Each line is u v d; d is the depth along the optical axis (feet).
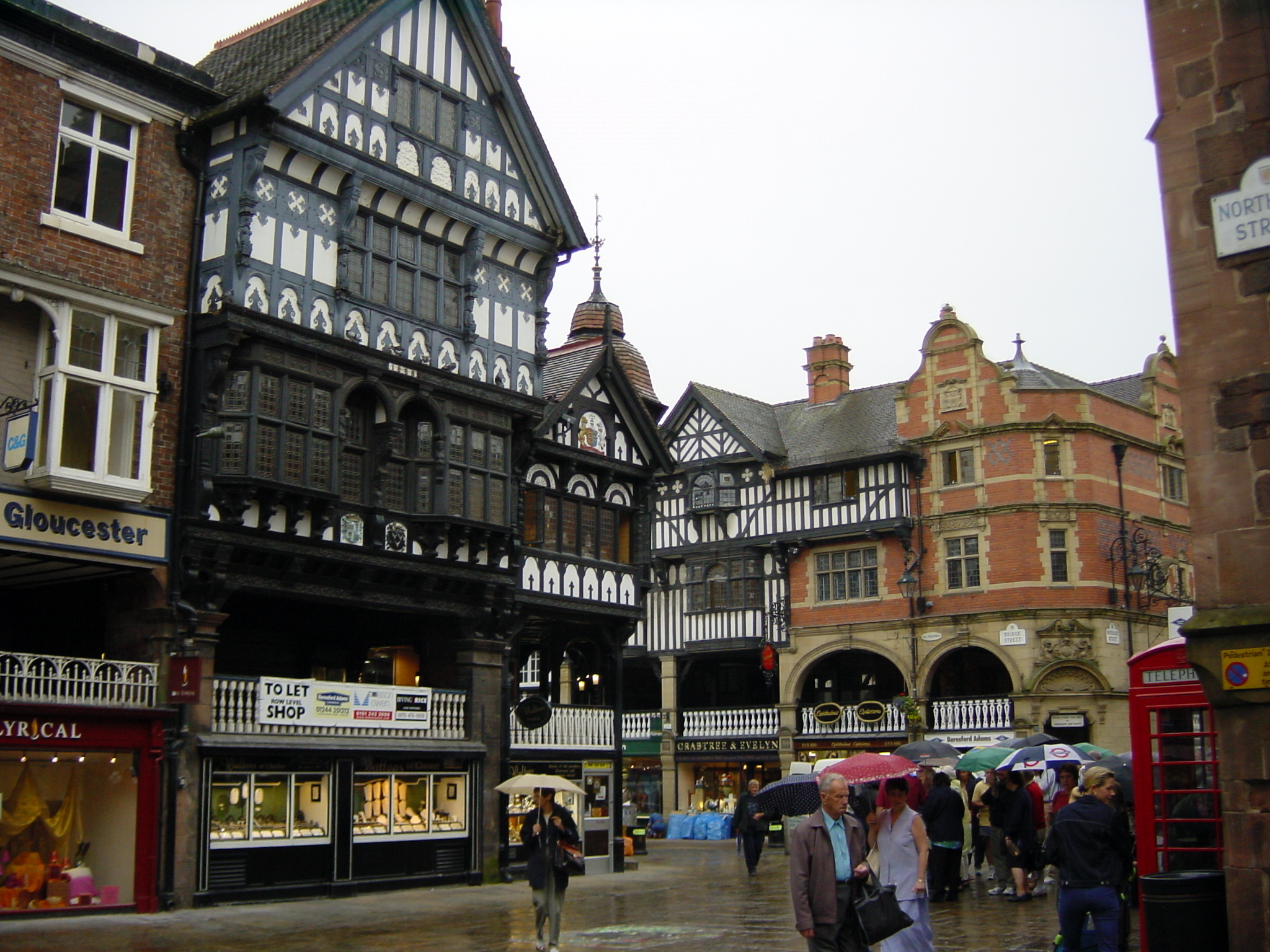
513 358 62.95
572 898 53.11
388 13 57.16
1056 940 30.66
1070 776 44.09
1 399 44.04
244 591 50.31
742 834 65.82
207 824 47.78
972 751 51.42
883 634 102.73
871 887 25.00
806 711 106.93
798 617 107.86
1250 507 26.37
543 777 37.73
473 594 59.72
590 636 71.10
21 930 40.70
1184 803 32.53
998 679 102.99
